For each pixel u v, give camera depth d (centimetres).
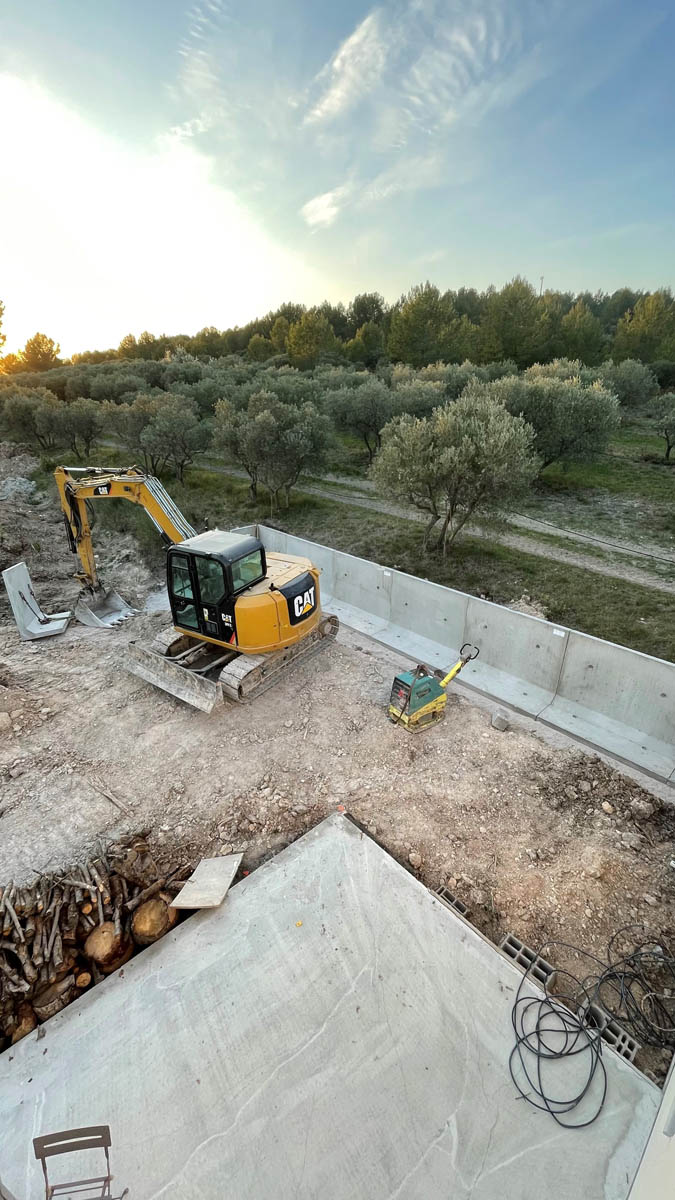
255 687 1055
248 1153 472
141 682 1121
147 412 2898
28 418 3462
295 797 838
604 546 1917
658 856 744
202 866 729
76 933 631
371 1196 448
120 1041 550
